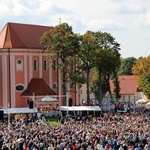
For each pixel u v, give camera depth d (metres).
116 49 132.88
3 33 131.50
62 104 132.62
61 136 53.88
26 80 128.00
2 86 126.00
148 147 46.62
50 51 130.00
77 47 124.25
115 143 51.28
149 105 132.62
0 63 126.44
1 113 93.19
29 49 129.12
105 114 101.25
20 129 64.56
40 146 46.34
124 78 190.62
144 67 152.88
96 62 127.62
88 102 128.62
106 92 159.12
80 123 75.81
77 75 124.56
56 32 126.19
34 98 115.75
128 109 120.94
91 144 49.25
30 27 136.88
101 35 131.50
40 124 75.38
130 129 63.22
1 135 56.88
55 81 135.38
